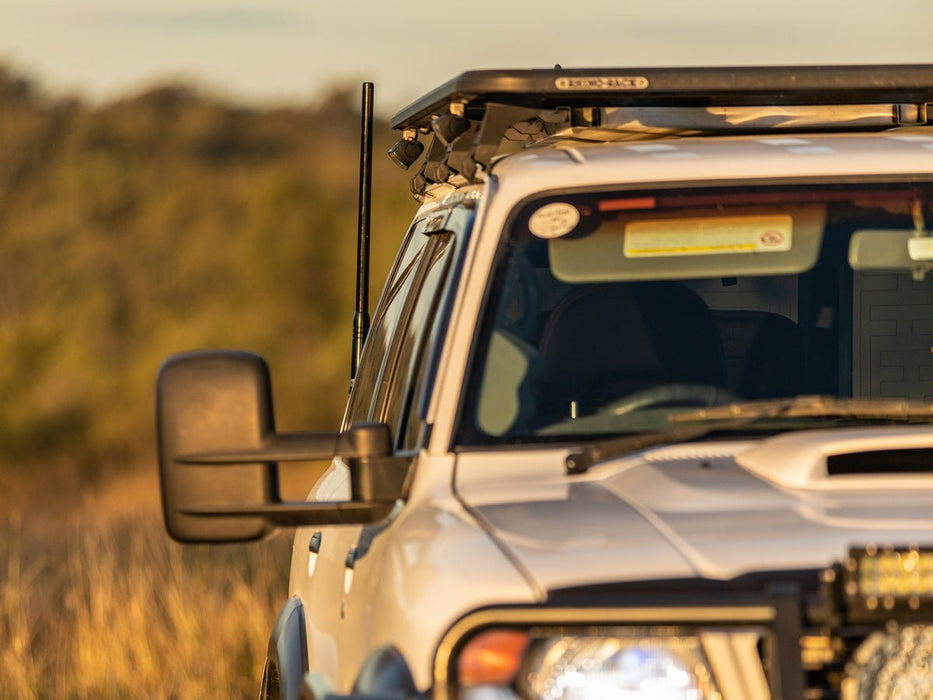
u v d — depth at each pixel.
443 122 14.09
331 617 13.55
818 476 11.08
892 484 11.09
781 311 13.67
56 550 39.84
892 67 14.45
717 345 13.26
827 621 9.37
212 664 29.09
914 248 13.60
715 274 13.40
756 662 9.63
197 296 134.75
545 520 10.77
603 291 13.23
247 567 35.19
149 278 139.25
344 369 116.25
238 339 120.94
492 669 9.70
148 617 31.00
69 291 139.62
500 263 13.06
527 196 13.29
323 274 127.56
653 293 13.28
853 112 15.72
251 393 11.69
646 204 13.40
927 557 9.37
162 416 11.64
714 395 13.13
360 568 12.41
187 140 179.12
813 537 10.08
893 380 13.89
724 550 9.97
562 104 15.07
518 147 16.66
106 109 182.50
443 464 12.10
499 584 9.91
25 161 168.88
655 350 13.20
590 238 13.27
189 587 32.25
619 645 9.64
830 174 13.65
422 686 9.94
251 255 128.50
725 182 13.54
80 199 159.38
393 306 16.86
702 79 14.13
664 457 11.91
